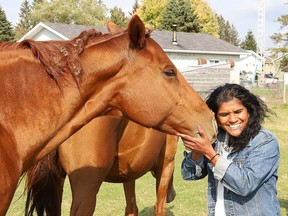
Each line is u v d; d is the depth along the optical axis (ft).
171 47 84.12
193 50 85.51
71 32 78.13
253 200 8.30
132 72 7.91
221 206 8.61
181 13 137.08
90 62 7.71
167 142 14.15
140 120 8.14
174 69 8.16
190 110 8.23
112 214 17.76
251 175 7.89
